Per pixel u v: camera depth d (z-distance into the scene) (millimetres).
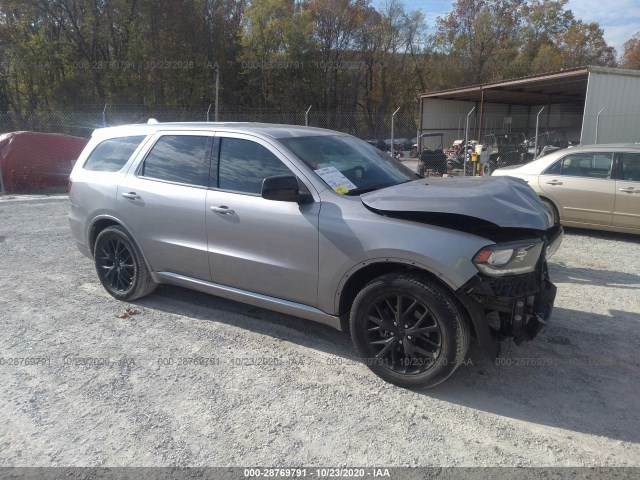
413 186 3668
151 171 4473
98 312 4617
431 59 50938
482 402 3176
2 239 7641
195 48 35812
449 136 24875
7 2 30812
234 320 4422
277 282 3707
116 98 32062
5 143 13477
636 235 7938
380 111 48938
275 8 38906
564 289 5293
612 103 14742
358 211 3334
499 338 3150
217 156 4074
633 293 5141
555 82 18031
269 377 3469
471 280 2949
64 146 14188
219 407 3115
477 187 3535
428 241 3043
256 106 40031
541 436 2842
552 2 50562
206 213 3992
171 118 32844
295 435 2852
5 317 4508
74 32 33062
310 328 4254
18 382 3400
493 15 49031
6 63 32438
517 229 3191
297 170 3648
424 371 3193
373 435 2850
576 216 7746
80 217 4984
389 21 48250
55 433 2865
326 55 45031
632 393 3270
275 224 3619
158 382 3402
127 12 32500
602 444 2770
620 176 7379
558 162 7957
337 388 3328
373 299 3283
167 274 4430
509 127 28219
